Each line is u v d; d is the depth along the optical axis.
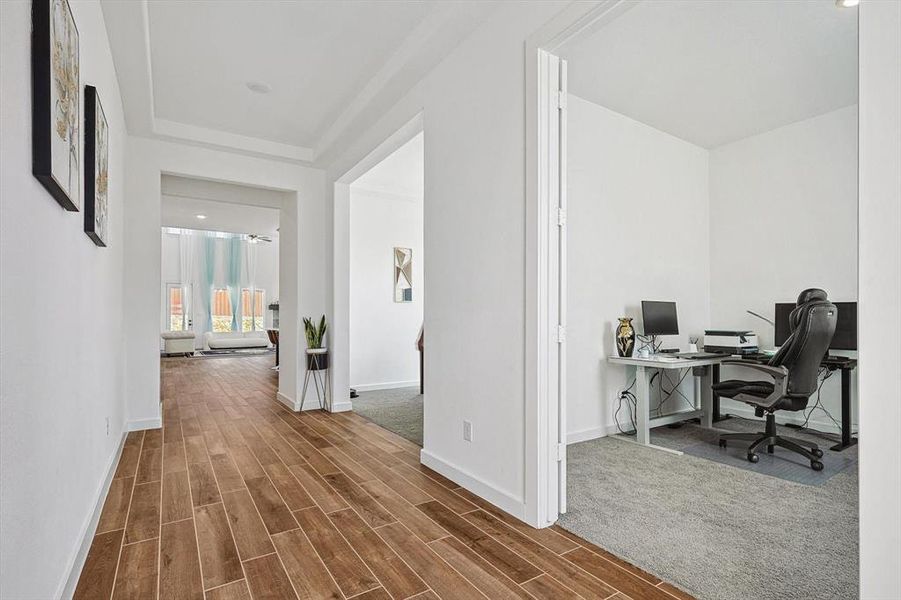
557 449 2.21
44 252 1.26
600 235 3.86
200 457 3.16
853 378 3.83
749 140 4.52
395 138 3.57
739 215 4.58
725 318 4.67
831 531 2.06
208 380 6.74
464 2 2.37
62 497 1.49
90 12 2.04
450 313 2.78
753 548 1.91
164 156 4.18
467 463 2.60
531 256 2.17
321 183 5.04
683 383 4.49
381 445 3.48
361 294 6.09
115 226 3.05
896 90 1.01
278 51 3.01
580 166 3.72
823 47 2.95
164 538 2.01
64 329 1.51
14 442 1.02
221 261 12.10
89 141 1.90
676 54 3.03
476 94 2.56
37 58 1.16
